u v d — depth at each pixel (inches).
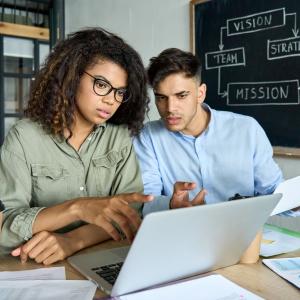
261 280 31.0
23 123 46.6
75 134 47.0
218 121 65.7
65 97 44.5
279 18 77.9
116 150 49.3
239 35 85.6
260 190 65.4
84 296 27.7
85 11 127.1
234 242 31.6
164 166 66.7
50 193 46.3
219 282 29.9
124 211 31.6
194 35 94.5
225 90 89.6
